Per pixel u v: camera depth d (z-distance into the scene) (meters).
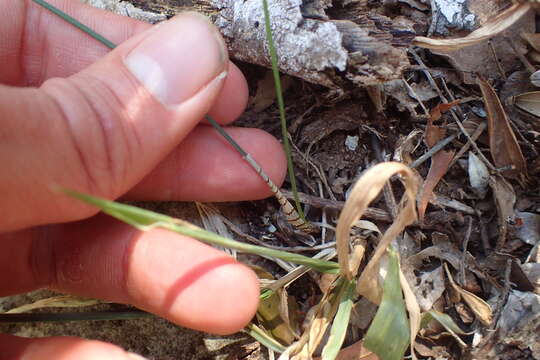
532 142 0.13
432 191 0.13
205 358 0.13
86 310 0.14
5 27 0.13
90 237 0.12
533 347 0.12
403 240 0.13
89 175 0.10
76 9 0.13
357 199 0.10
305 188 0.14
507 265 0.12
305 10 0.11
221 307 0.11
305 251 0.13
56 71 0.13
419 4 0.13
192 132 0.13
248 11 0.12
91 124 0.10
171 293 0.11
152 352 0.13
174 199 0.13
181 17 0.11
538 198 0.13
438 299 0.13
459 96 0.13
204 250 0.11
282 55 0.12
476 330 0.12
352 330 0.13
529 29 0.13
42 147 0.09
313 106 0.14
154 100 0.11
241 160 0.13
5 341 0.11
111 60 0.11
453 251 0.13
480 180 0.13
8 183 0.09
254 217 0.14
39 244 0.12
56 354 0.11
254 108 0.14
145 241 0.12
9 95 0.09
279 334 0.13
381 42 0.11
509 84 0.13
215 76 0.11
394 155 0.13
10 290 0.13
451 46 0.11
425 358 0.13
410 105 0.13
